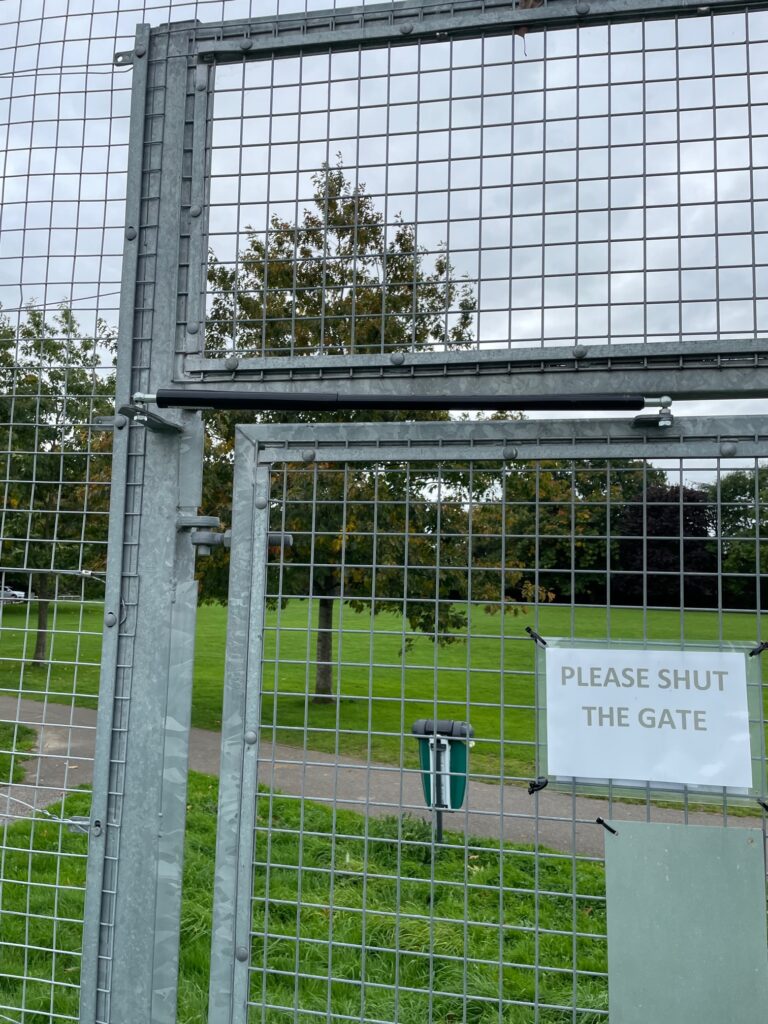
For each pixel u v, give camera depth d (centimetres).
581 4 199
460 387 207
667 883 184
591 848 558
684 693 185
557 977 389
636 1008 183
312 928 429
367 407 201
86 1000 212
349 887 486
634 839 186
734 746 182
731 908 182
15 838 529
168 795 213
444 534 197
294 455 210
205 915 442
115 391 235
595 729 188
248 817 204
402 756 192
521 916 455
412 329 207
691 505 191
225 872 205
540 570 194
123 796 215
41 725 228
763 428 190
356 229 208
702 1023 181
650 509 229
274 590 595
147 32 230
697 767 183
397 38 211
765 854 182
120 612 220
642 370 198
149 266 228
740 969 180
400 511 473
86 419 251
